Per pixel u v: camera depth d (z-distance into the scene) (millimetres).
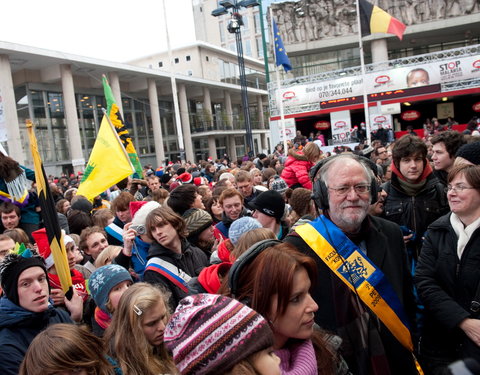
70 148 29281
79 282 3760
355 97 25500
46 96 30141
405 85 24531
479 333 2207
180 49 47188
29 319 2424
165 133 41969
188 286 2707
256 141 55312
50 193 3148
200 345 1179
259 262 1607
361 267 2098
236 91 48156
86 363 1864
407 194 3477
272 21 17172
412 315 2363
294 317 1540
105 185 6340
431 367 2521
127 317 2275
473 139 4023
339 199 2107
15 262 2443
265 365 1185
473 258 2369
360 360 1993
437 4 27828
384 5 28562
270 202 3652
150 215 3246
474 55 23391
